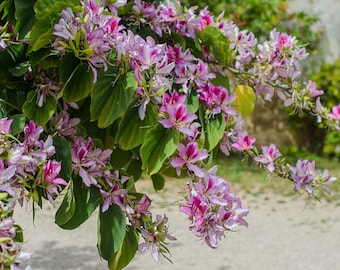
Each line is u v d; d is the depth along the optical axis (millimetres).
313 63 9797
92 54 1845
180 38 2164
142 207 2021
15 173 1796
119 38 1905
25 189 1854
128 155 2230
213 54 2207
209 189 1951
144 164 1930
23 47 1974
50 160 1834
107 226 1990
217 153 2289
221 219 1941
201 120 2096
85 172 1938
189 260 4965
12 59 1969
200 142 2023
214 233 1942
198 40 2219
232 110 2100
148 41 1978
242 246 5383
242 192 7430
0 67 1969
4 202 1788
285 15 9453
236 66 2324
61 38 1850
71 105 2006
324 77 9570
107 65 1903
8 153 1768
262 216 6406
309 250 5312
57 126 1974
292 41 2318
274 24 9125
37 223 5988
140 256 5012
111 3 2008
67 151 1921
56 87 1952
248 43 2324
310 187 2244
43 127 1934
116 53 1907
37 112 1938
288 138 9906
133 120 1935
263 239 5598
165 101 1937
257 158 2223
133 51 1916
